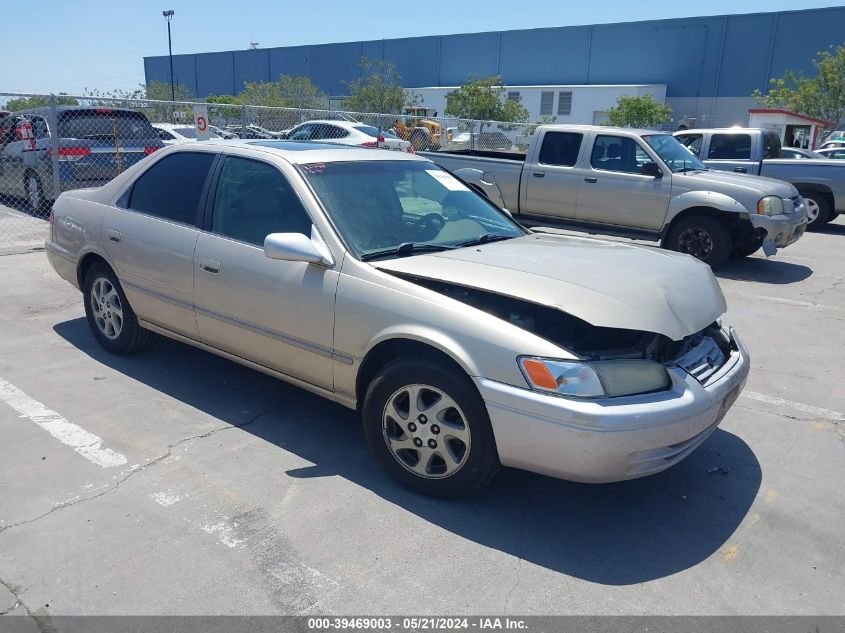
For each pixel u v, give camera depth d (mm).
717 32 40312
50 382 4750
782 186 9164
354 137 17109
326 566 2947
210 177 4422
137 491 3447
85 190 5445
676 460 3215
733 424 4574
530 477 3768
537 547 3148
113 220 4883
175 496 3416
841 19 37125
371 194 4168
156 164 4828
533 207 10344
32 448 3834
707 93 41312
